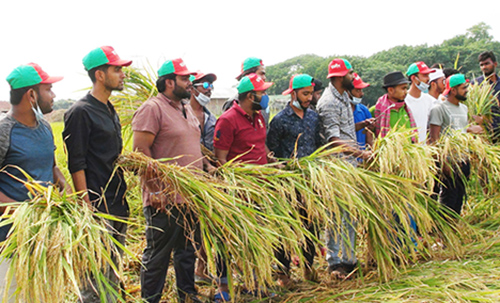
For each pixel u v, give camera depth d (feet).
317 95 18.62
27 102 9.87
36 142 10.14
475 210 18.92
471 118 20.42
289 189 12.66
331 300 12.21
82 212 9.69
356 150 14.57
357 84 16.35
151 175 11.01
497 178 18.15
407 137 14.65
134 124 11.82
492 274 13.14
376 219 13.84
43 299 8.25
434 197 18.13
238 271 11.50
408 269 14.14
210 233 11.27
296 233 12.30
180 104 12.71
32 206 9.01
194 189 11.00
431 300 11.67
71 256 8.41
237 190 11.66
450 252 15.07
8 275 8.31
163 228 11.78
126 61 11.00
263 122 14.23
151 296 12.06
